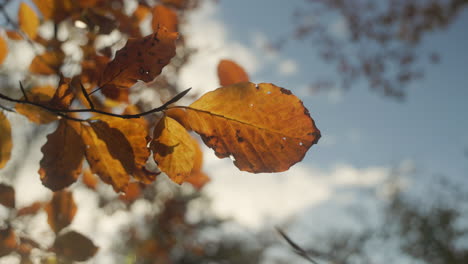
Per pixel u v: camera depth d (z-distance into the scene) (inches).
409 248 312.3
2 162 17.3
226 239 254.5
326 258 16.4
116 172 16.5
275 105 15.3
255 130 15.4
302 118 15.3
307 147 15.3
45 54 19.4
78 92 17.5
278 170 15.3
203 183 20.5
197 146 18.0
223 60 17.6
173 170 15.9
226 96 15.3
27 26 20.1
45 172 16.3
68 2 19.7
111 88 16.2
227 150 15.4
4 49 20.2
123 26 20.3
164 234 53.0
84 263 19.1
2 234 18.6
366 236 287.0
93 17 20.0
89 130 16.4
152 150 15.8
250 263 236.1
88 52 19.2
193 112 15.5
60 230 19.1
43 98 16.9
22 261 18.7
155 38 16.2
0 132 17.2
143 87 21.0
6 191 18.8
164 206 48.3
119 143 16.1
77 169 16.5
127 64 16.1
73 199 19.4
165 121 15.7
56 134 16.4
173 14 19.1
